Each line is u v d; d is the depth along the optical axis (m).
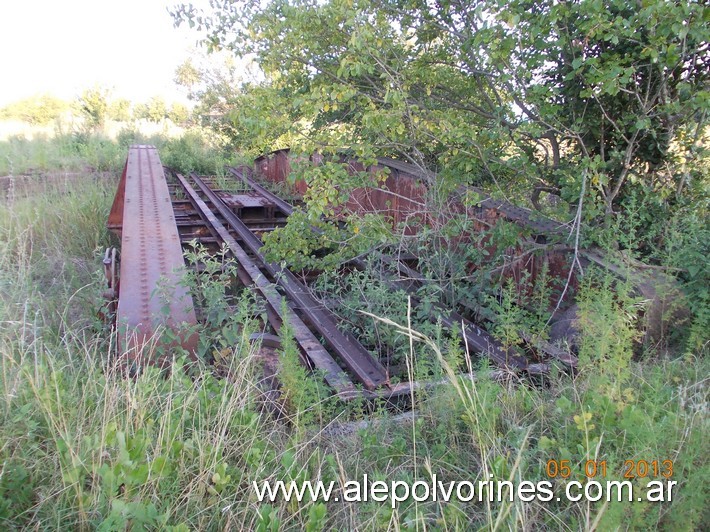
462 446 2.93
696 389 3.22
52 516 2.20
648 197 4.99
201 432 2.69
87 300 5.24
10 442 2.46
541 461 2.61
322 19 5.34
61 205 8.77
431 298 4.64
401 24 5.89
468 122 6.14
